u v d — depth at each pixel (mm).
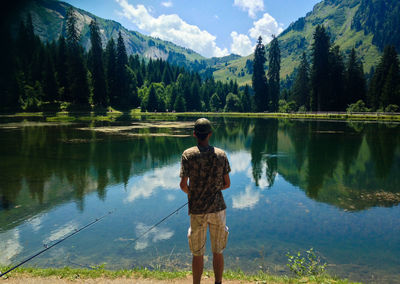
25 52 78438
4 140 22797
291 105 86312
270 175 12359
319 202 8602
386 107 60844
